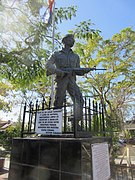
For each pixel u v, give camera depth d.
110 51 11.83
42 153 3.05
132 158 11.12
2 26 7.20
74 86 4.07
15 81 8.23
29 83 8.44
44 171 2.92
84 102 4.03
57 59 4.16
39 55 7.73
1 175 7.36
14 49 7.74
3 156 11.26
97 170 2.99
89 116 3.88
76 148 2.68
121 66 11.68
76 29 8.01
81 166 2.55
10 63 7.20
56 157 2.84
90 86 12.33
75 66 4.26
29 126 3.95
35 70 7.66
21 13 7.57
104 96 11.77
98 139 3.41
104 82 11.66
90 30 8.04
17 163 3.37
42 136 3.58
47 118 3.42
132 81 11.91
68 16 8.05
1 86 15.48
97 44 11.97
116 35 12.04
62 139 2.86
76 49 11.74
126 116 14.38
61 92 3.94
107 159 3.64
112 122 9.59
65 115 3.44
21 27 7.63
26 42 7.47
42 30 7.78
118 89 12.14
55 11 7.94
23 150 3.36
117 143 9.64
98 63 11.83
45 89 14.45
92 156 2.91
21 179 3.19
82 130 3.71
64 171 2.69
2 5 6.85
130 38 11.85
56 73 3.93
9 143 11.78
